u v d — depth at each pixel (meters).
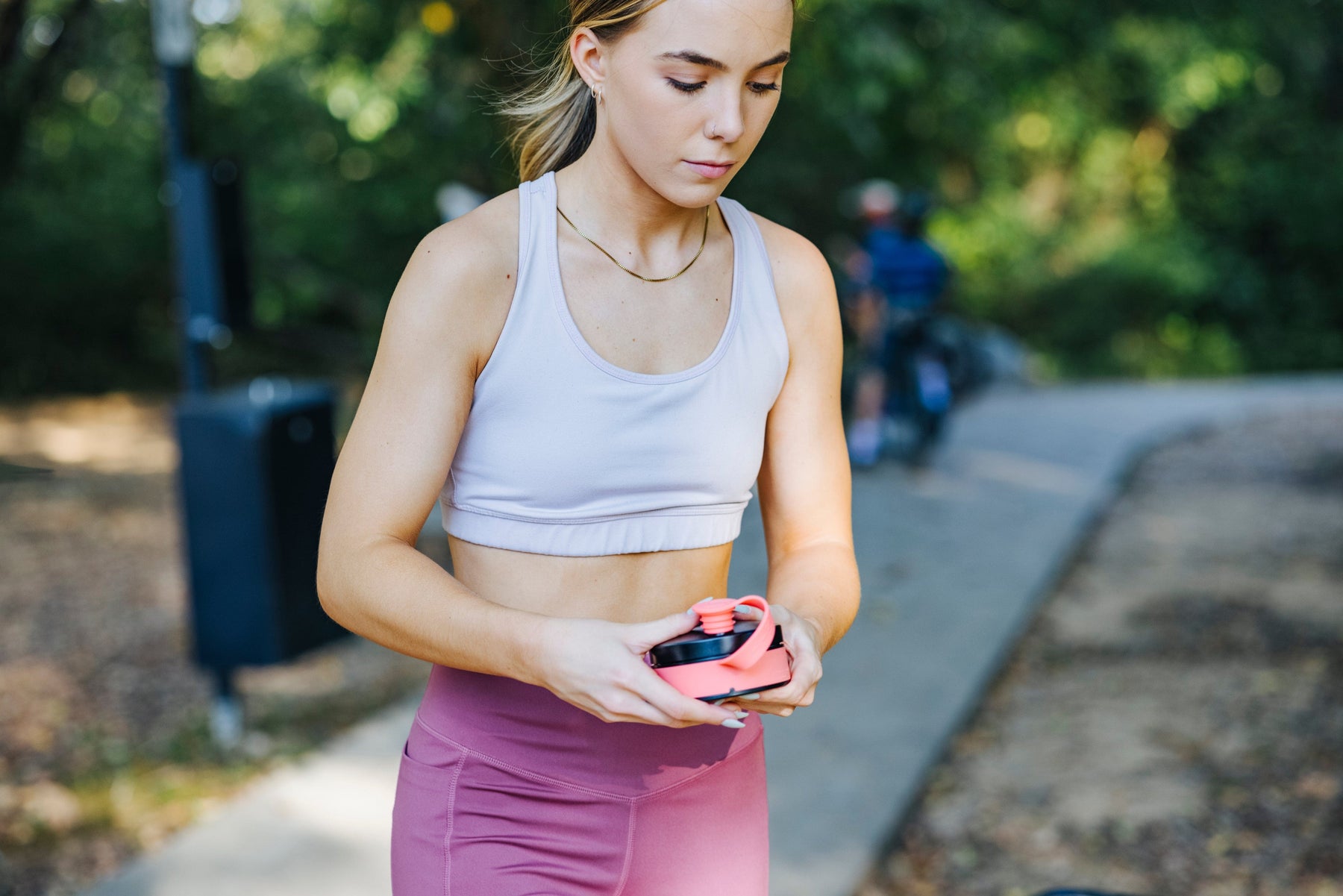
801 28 7.11
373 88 8.05
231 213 3.90
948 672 4.36
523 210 1.28
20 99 7.39
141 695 4.35
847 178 12.30
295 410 3.78
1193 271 17.19
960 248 16.16
